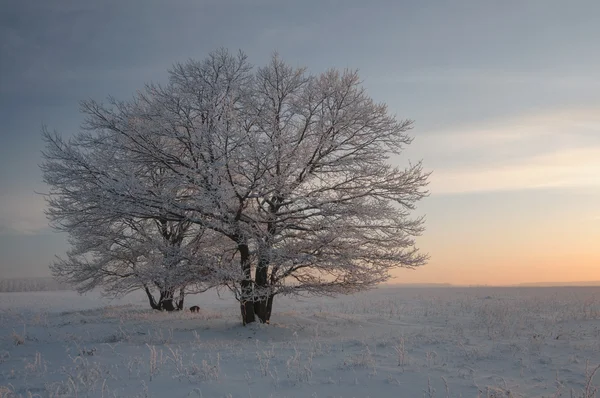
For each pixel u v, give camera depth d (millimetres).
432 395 7441
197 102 16516
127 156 16734
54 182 16484
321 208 15938
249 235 15812
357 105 16969
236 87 16781
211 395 7613
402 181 17266
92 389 7867
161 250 16844
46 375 9125
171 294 18969
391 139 17375
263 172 15438
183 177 15578
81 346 12625
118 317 20141
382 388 7918
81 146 16672
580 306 21859
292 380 8359
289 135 16359
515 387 7906
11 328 17734
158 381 8422
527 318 17375
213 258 16047
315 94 16953
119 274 23438
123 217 17062
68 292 71875
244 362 9859
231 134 15250
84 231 19578
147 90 17016
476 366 9320
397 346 10961
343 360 9781
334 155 17141
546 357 9906
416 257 16891
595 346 10969
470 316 20859
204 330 16062
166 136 16375
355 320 18781
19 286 95688
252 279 16656
